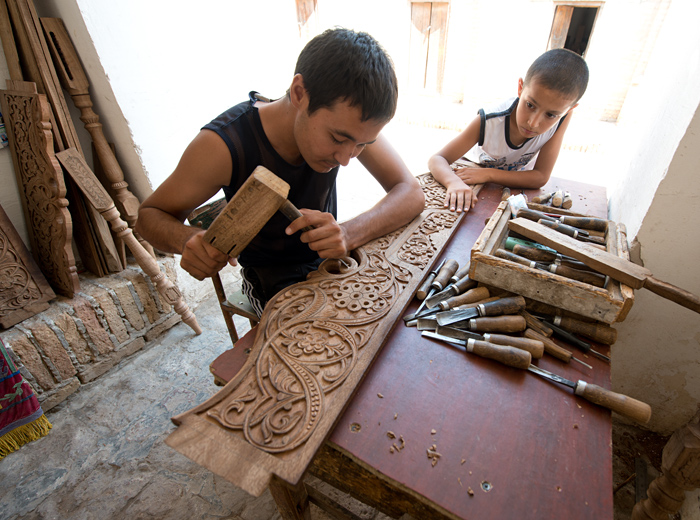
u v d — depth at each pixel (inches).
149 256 78.0
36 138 64.3
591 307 34.7
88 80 69.5
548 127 61.2
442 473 25.4
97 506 55.9
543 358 34.2
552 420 29.0
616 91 156.2
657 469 59.2
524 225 41.6
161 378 77.1
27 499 56.9
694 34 48.5
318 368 30.7
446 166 66.9
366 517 54.7
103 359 77.2
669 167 43.0
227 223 33.8
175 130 82.4
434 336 35.7
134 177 79.9
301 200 50.2
